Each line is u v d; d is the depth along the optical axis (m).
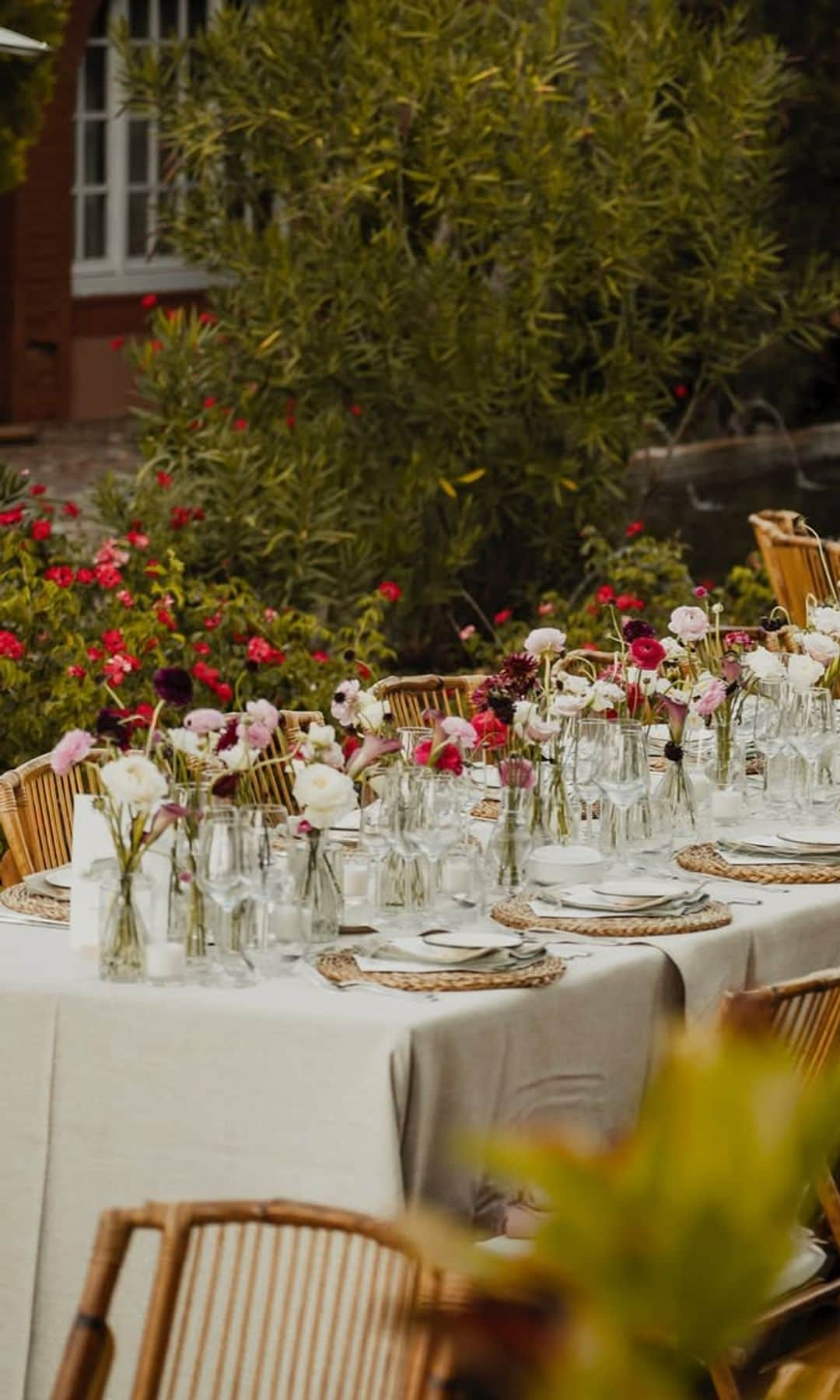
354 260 11.80
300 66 12.06
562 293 12.14
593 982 3.92
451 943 3.94
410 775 4.23
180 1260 2.42
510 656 4.71
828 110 20.64
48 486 16.92
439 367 11.77
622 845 4.88
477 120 11.82
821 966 4.64
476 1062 3.61
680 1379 1.00
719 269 12.38
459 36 12.11
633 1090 4.08
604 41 12.36
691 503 18.56
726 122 12.35
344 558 11.31
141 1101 3.63
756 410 21.08
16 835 4.88
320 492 11.17
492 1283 1.02
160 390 11.53
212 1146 3.58
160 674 3.88
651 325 13.17
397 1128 3.45
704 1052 1.01
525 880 4.64
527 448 12.18
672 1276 0.98
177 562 8.70
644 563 11.94
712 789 5.52
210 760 4.00
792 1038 3.63
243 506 10.81
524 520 12.45
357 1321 2.75
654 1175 0.99
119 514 10.62
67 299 20.59
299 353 11.66
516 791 4.64
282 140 12.20
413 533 11.73
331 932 4.07
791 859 5.00
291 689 8.94
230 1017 3.56
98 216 21.41
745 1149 0.98
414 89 11.84
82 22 19.50
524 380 12.00
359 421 12.13
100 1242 2.43
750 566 12.69
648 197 12.24
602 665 7.14
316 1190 3.50
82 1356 2.38
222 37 12.16
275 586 11.08
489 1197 3.70
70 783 5.19
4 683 7.59
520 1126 3.76
